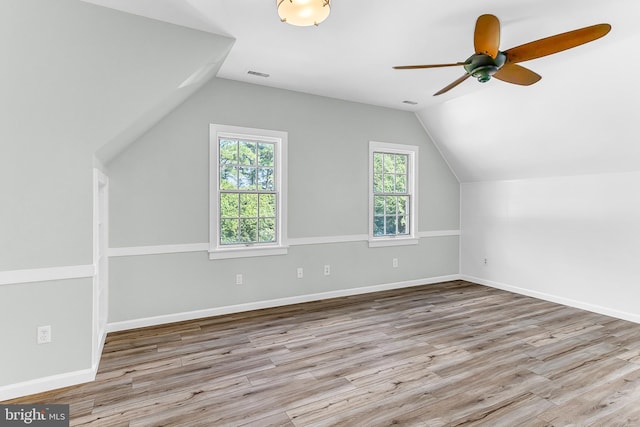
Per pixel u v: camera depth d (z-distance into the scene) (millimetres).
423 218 5305
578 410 2062
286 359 2750
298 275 4297
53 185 2301
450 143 5133
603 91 3217
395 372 2537
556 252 4348
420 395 2232
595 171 3930
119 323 3361
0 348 2176
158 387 2328
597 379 2424
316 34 2820
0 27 2082
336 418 1993
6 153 2158
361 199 4738
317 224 4410
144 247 3455
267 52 3148
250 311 3963
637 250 3598
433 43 2975
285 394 2246
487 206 5234
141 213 3441
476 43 2221
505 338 3174
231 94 3848
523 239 4734
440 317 3770
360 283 4762
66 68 2281
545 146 4109
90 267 2430
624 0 2299
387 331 3348
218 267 3824
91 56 2357
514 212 4844
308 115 4312
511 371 2545
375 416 2010
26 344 2244
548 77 3465
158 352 2875
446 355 2820
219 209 3850
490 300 4445
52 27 2223
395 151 5031
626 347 2967
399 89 4137
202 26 2678
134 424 1937
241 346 2998
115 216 3330
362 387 2330
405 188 5262
